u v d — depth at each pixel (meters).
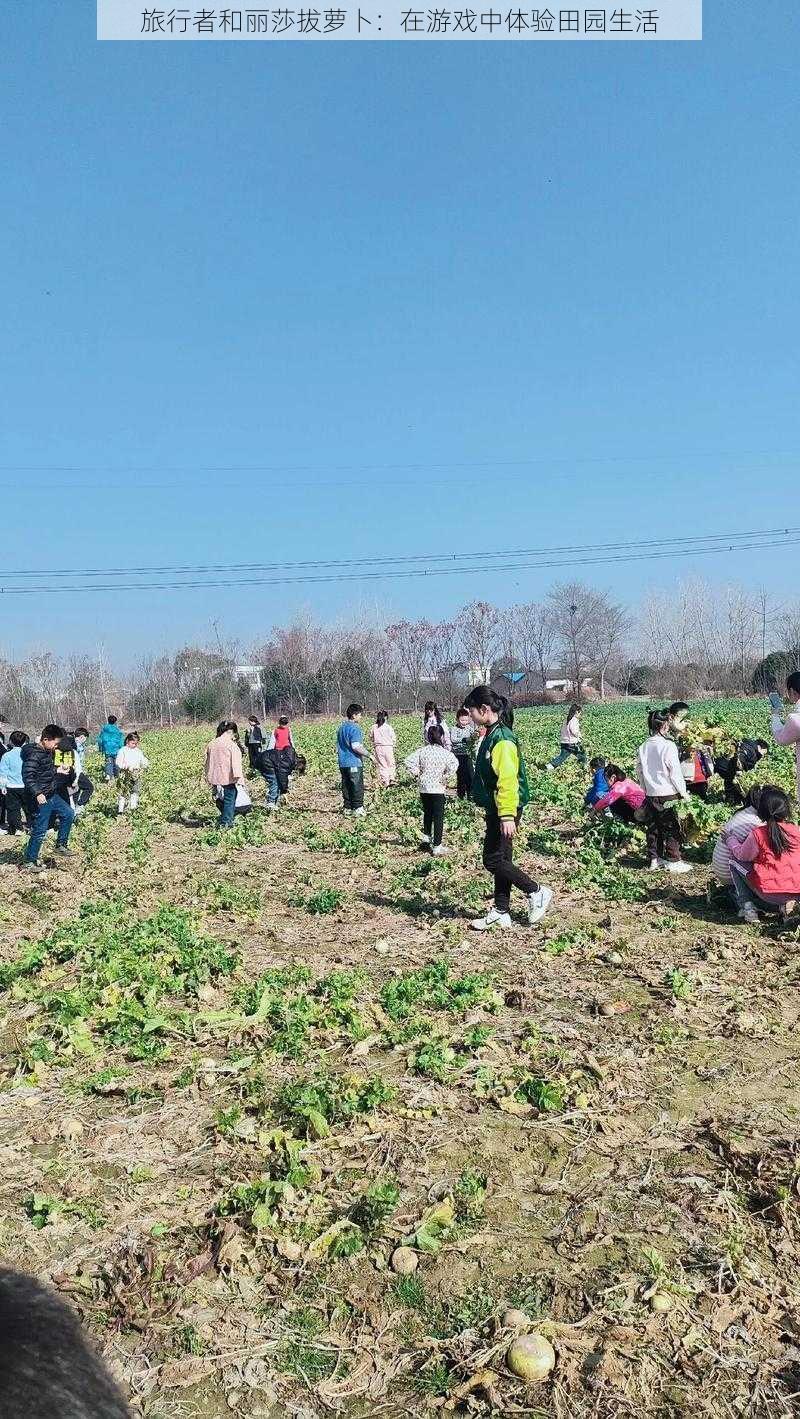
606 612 75.75
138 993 8.32
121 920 11.04
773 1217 4.68
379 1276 4.36
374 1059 6.81
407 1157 5.37
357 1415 3.62
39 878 14.26
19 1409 1.12
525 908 10.72
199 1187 5.19
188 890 12.98
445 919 10.48
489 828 9.98
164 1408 3.66
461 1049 6.88
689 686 68.94
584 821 16.28
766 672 59.41
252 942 10.05
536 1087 6.00
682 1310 4.06
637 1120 5.71
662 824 12.30
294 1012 7.61
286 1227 4.71
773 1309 4.05
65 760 16.61
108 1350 3.95
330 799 22.84
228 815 18.73
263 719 67.19
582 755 24.23
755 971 8.21
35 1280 1.37
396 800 21.50
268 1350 3.94
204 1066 6.77
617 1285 4.21
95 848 16.88
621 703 65.94
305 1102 5.98
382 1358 3.88
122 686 68.81
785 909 9.49
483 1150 5.43
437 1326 4.04
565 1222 4.71
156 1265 4.48
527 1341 3.83
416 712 67.94
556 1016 7.44
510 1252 4.50
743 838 9.76
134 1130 5.92
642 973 8.27
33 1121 6.12
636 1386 3.68
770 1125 5.58
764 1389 3.64
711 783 15.98
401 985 8.03
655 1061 6.51
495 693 9.91
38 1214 4.91
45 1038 7.48
